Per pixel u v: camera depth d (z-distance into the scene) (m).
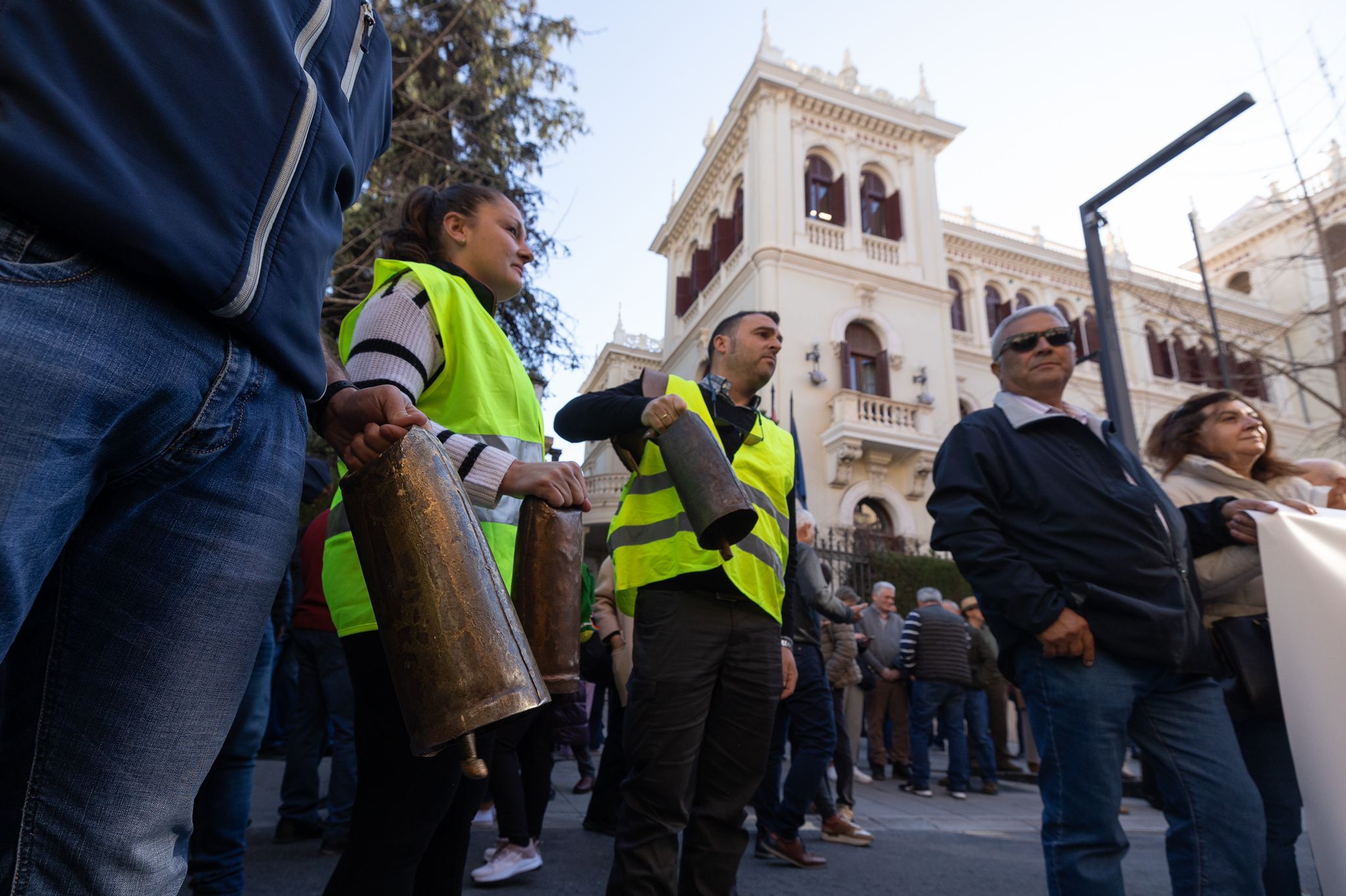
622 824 2.15
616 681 4.59
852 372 17.62
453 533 1.13
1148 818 6.08
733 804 2.27
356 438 1.22
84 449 0.80
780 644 2.43
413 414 1.22
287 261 1.02
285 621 3.05
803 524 4.59
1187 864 2.10
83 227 0.76
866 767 9.23
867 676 8.02
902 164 19.98
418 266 1.71
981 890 3.61
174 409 0.88
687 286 22.78
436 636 1.06
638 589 2.34
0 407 0.71
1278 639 2.23
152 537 0.93
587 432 2.37
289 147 1.02
